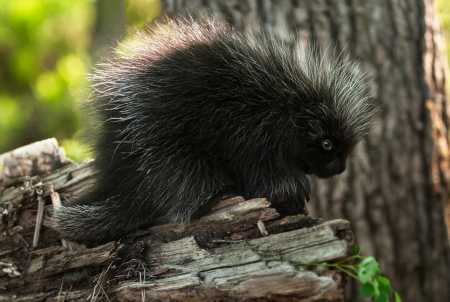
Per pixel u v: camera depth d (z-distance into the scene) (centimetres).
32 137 1377
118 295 445
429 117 766
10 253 494
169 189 483
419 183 760
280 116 514
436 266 764
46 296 469
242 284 396
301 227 423
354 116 535
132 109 501
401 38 757
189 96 498
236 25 729
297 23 730
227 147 503
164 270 441
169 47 522
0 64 1459
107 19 952
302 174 534
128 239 483
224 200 462
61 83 1352
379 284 385
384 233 748
